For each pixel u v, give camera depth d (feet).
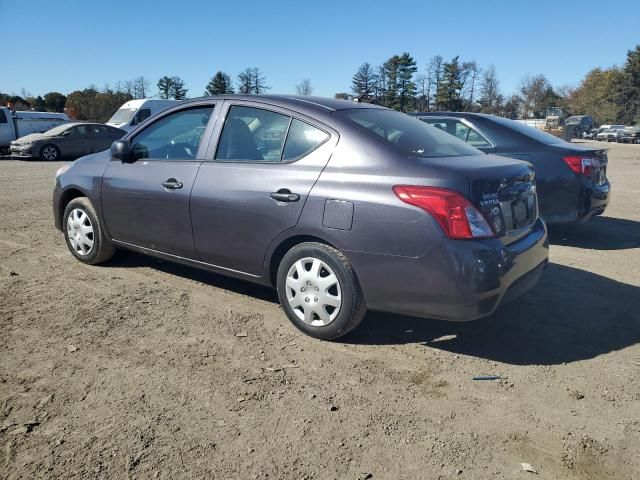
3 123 69.87
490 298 10.93
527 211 12.75
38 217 25.96
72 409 9.58
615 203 33.86
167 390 10.30
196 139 14.82
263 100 13.78
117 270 17.33
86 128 66.18
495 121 22.85
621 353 12.31
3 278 16.25
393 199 11.12
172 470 8.10
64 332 12.66
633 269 18.88
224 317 13.82
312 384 10.69
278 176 12.68
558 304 15.28
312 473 8.15
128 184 15.62
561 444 9.02
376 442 8.93
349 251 11.60
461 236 10.69
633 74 249.34
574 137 175.52
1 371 10.82
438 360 11.82
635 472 8.39
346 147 12.11
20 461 8.18
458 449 8.81
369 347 12.36
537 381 11.01
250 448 8.68
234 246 13.52
